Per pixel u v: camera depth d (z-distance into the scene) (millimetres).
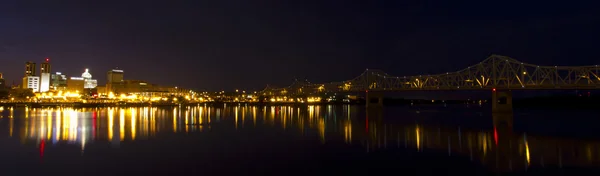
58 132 56344
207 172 30578
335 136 52000
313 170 31156
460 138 49906
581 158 35656
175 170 31188
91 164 33375
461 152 38719
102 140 47531
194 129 61844
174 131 58531
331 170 31125
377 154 37562
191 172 30578
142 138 49594
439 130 61094
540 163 33500
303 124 72688
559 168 31578
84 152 38969
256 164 33281
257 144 44375
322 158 35688
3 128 62531
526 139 49219
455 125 70938
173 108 170250
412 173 30188
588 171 30516
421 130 61094
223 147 42062
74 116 98625
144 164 33375
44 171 31016
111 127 65125
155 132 56938
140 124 71625
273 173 30266
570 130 61312
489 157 36094
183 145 43594
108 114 110250
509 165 32750
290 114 113438
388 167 32031
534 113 120000
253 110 147125
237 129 61969
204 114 111188
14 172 30734
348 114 115812
